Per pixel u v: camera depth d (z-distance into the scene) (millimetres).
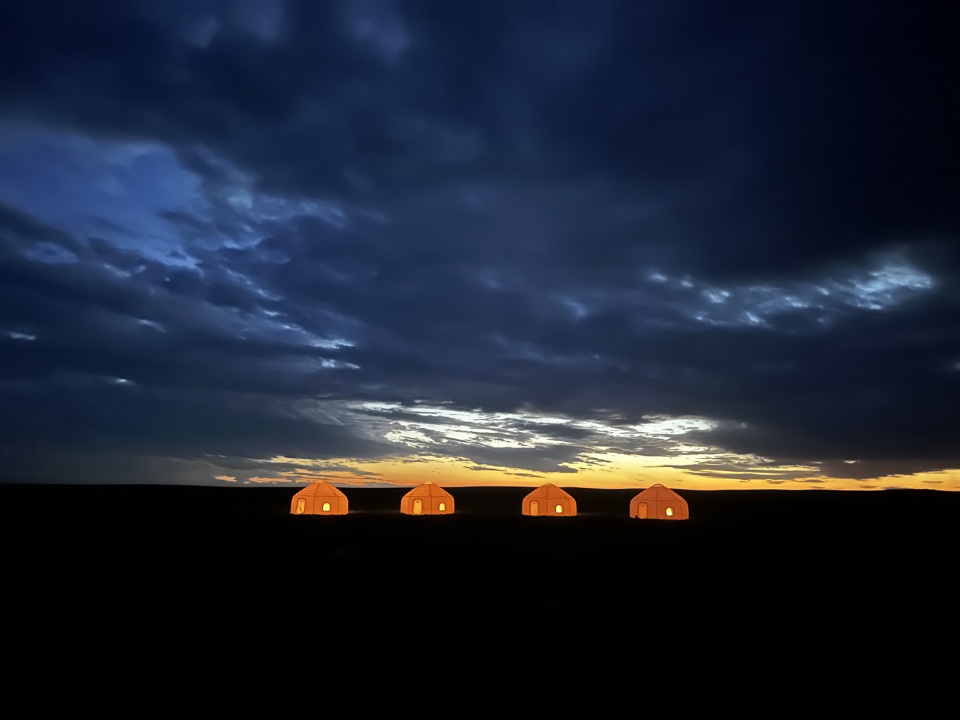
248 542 28250
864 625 15086
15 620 14023
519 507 64062
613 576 21719
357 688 10594
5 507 39656
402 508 48188
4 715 9000
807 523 41656
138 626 14055
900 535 33688
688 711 9766
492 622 15312
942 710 9867
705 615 16094
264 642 13195
